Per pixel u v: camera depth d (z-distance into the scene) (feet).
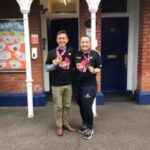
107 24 27.96
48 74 27.84
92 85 17.80
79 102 18.43
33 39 24.12
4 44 24.22
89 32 24.23
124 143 17.38
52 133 18.98
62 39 17.62
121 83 28.91
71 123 20.63
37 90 24.91
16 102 24.88
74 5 27.02
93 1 20.39
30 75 21.61
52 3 27.09
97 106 24.64
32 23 24.00
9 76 24.68
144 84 25.00
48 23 27.76
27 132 19.24
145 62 24.68
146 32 24.23
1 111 23.66
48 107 24.58
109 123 20.58
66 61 17.75
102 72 28.73
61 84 18.03
